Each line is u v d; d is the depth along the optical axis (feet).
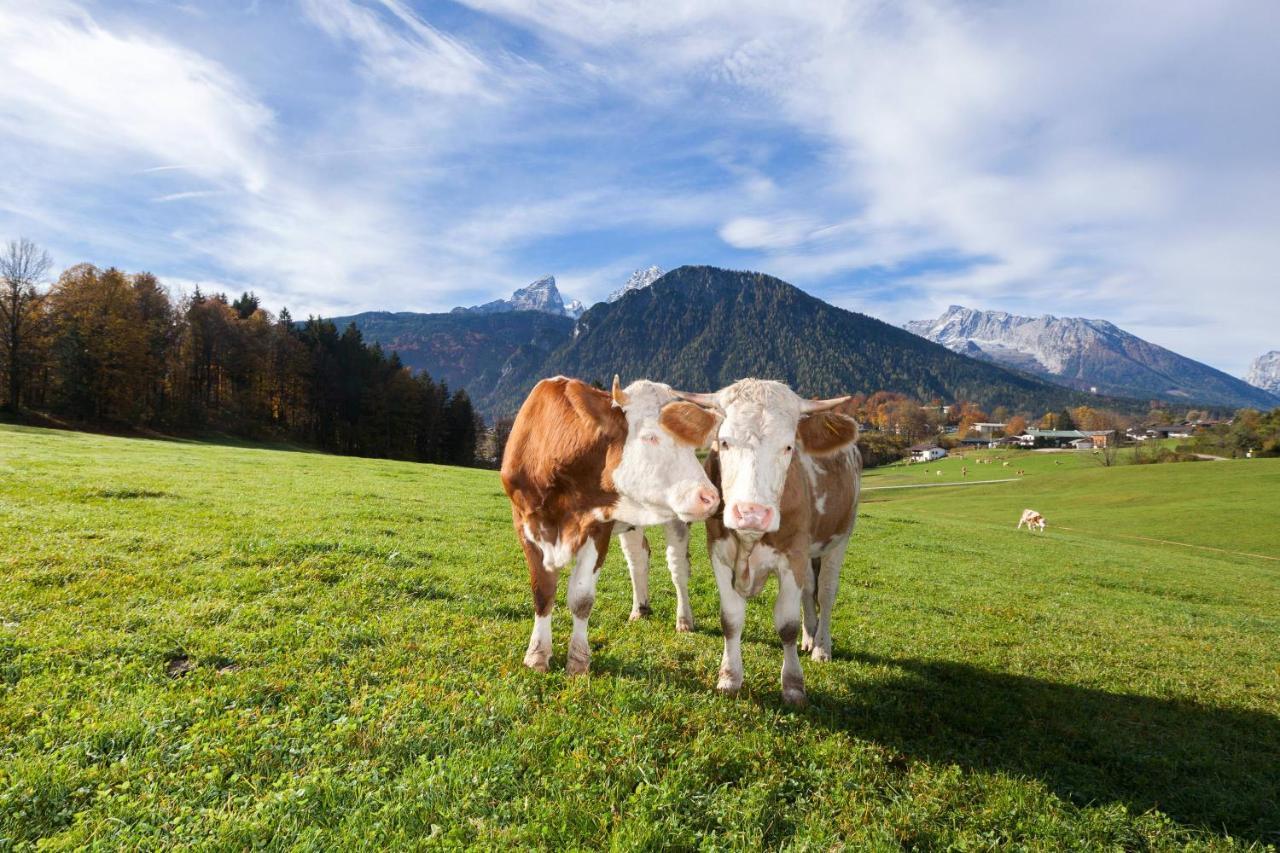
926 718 19.42
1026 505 196.65
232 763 13.28
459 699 16.88
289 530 36.81
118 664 17.61
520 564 35.55
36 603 21.98
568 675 19.52
